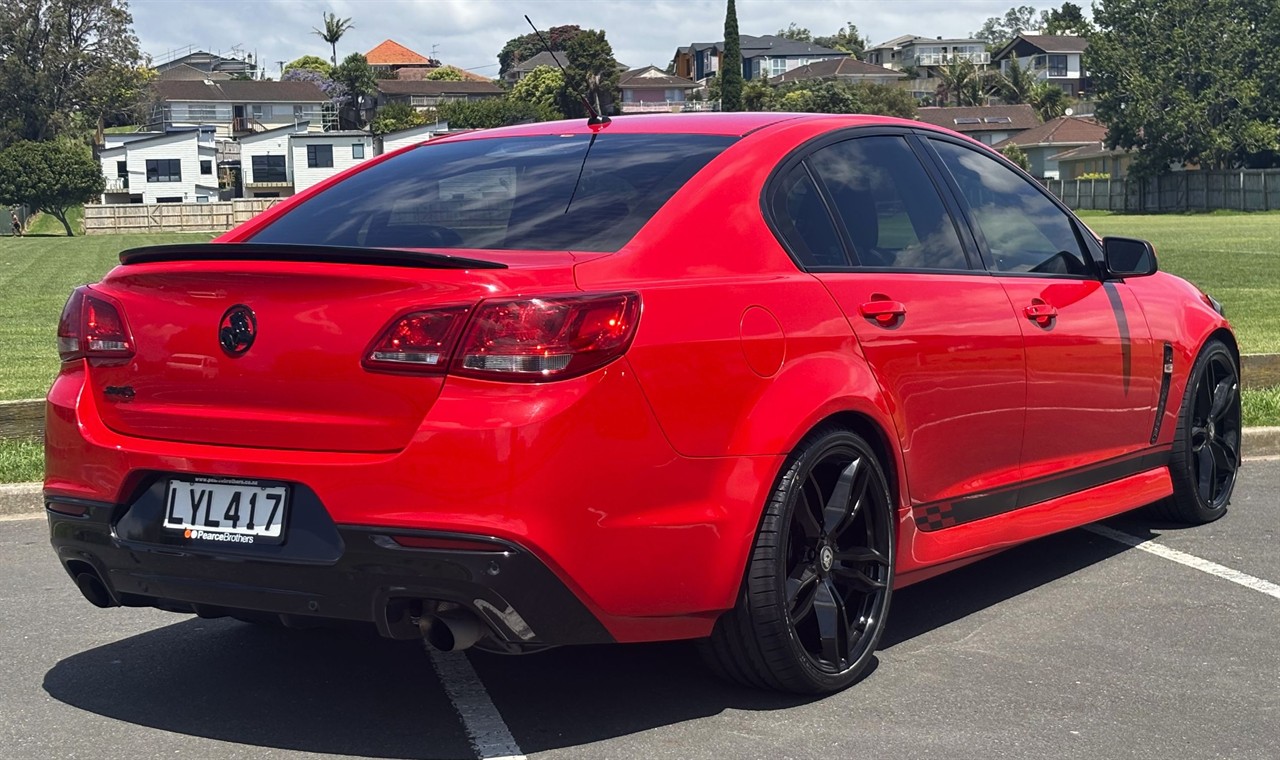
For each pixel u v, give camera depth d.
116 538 3.43
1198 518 5.88
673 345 3.30
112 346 3.51
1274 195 66.44
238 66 179.75
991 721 3.57
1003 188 4.84
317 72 167.00
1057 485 4.80
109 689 3.85
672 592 3.35
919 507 4.09
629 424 3.20
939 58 172.62
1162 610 4.64
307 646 4.25
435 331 3.10
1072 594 4.85
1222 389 5.92
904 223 4.27
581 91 4.55
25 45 96.31
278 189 94.69
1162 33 73.12
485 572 3.03
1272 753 3.37
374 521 3.09
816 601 3.74
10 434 7.46
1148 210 75.75
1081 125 104.00
